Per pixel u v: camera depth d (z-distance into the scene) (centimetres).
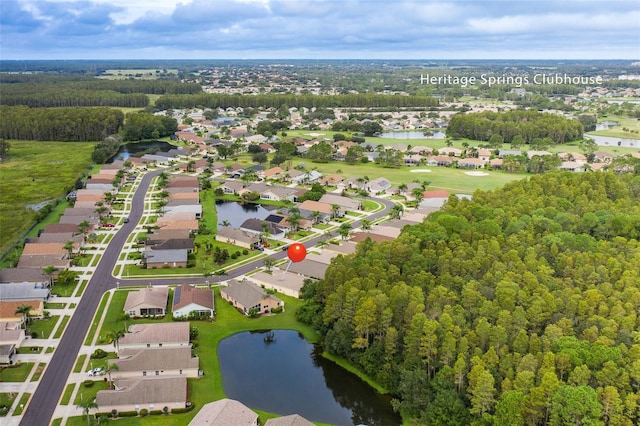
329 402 10869
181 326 12669
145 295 14075
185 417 10025
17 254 17600
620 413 8738
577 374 9231
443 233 15738
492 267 13538
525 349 10256
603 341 10138
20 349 11981
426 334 10588
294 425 9081
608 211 17775
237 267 17000
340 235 19800
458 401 9700
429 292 12456
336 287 13288
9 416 9781
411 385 10406
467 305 11862
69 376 11050
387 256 14575
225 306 14588
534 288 12331
